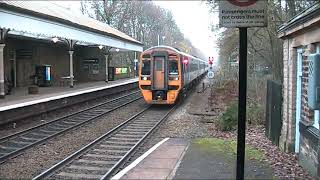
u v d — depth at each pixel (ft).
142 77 79.92
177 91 78.79
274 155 34.91
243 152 22.94
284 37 36.40
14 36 94.12
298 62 34.17
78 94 79.82
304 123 31.09
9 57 99.96
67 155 38.83
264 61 100.01
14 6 69.15
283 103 37.35
